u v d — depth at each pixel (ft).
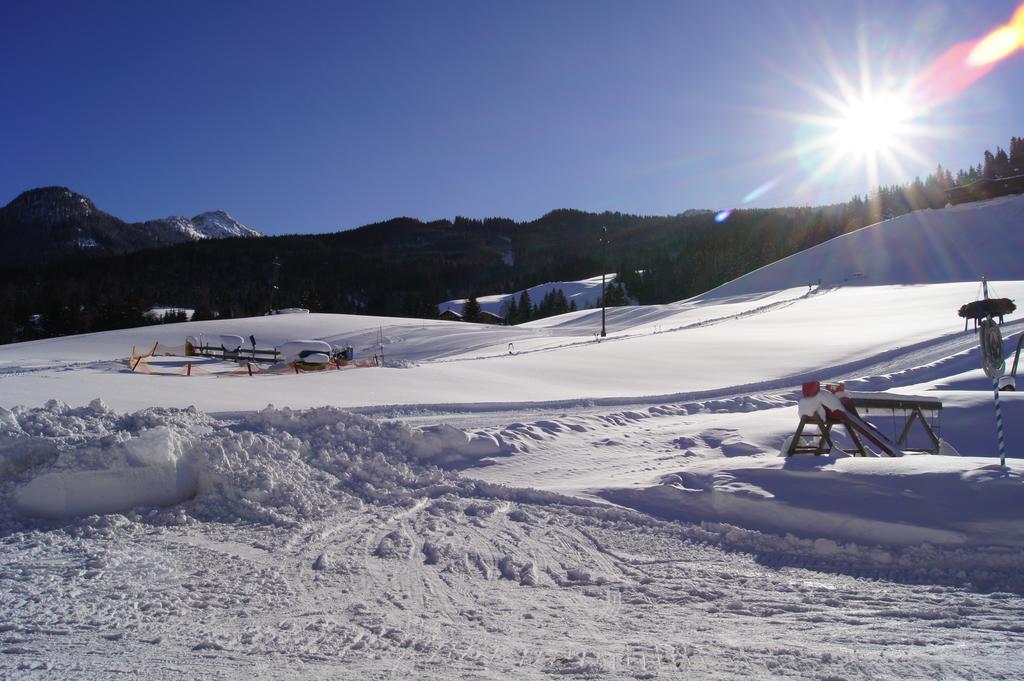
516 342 160.45
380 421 43.11
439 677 14.79
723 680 14.29
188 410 40.73
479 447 41.93
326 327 198.70
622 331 177.68
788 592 20.90
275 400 65.67
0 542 25.18
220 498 30.68
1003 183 396.57
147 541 26.03
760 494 27.86
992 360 27.17
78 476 28.78
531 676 14.85
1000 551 21.85
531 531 28.14
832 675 14.33
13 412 34.86
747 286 300.20
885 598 19.93
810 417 35.22
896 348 100.22
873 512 24.82
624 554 25.26
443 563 24.21
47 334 342.23
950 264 268.21
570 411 63.00
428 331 192.03
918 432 46.29
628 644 16.93
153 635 17.58
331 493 33.04
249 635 17.65
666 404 67.82
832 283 267.18
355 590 21.50
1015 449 43.68
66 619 18.48
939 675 14.17
